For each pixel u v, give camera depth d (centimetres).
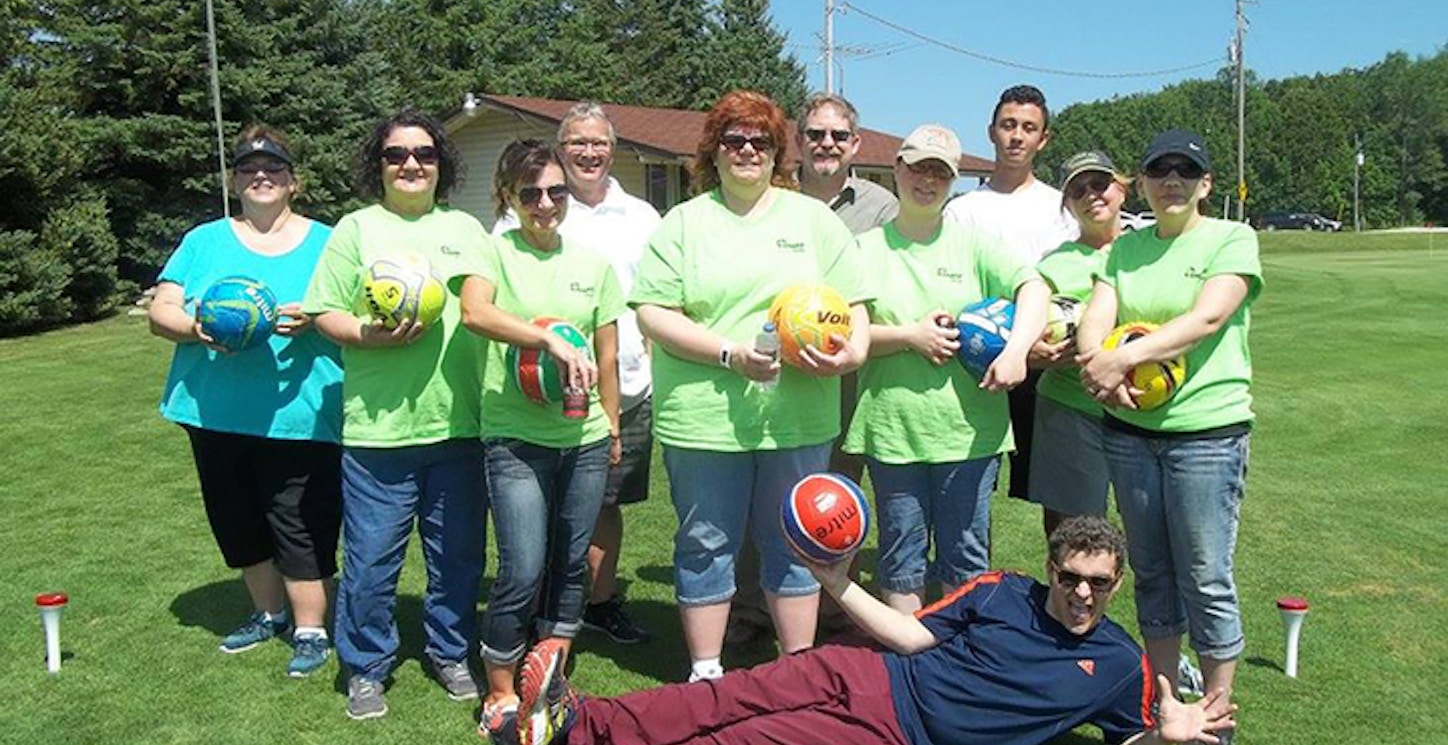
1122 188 505
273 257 529
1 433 1077
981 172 3291
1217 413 411
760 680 401
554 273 473
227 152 2538
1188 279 418
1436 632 566
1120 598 616
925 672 403
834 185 555
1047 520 539
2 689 511
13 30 2259
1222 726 378
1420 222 9838
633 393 555
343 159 2647
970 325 463
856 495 409
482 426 466
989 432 480
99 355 1620
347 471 483
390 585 487
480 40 4253
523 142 467
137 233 2497
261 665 537
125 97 2528
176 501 841
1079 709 396
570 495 477
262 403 513
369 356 473
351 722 479
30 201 2028
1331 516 780
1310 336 1675
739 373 442
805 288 439
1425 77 9969
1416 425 1084
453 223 487
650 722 392
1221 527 417
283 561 529
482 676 522
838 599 412
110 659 545
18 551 720
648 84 5569
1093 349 429
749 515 477
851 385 554
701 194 487
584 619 583
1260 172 9738
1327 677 512
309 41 2741
